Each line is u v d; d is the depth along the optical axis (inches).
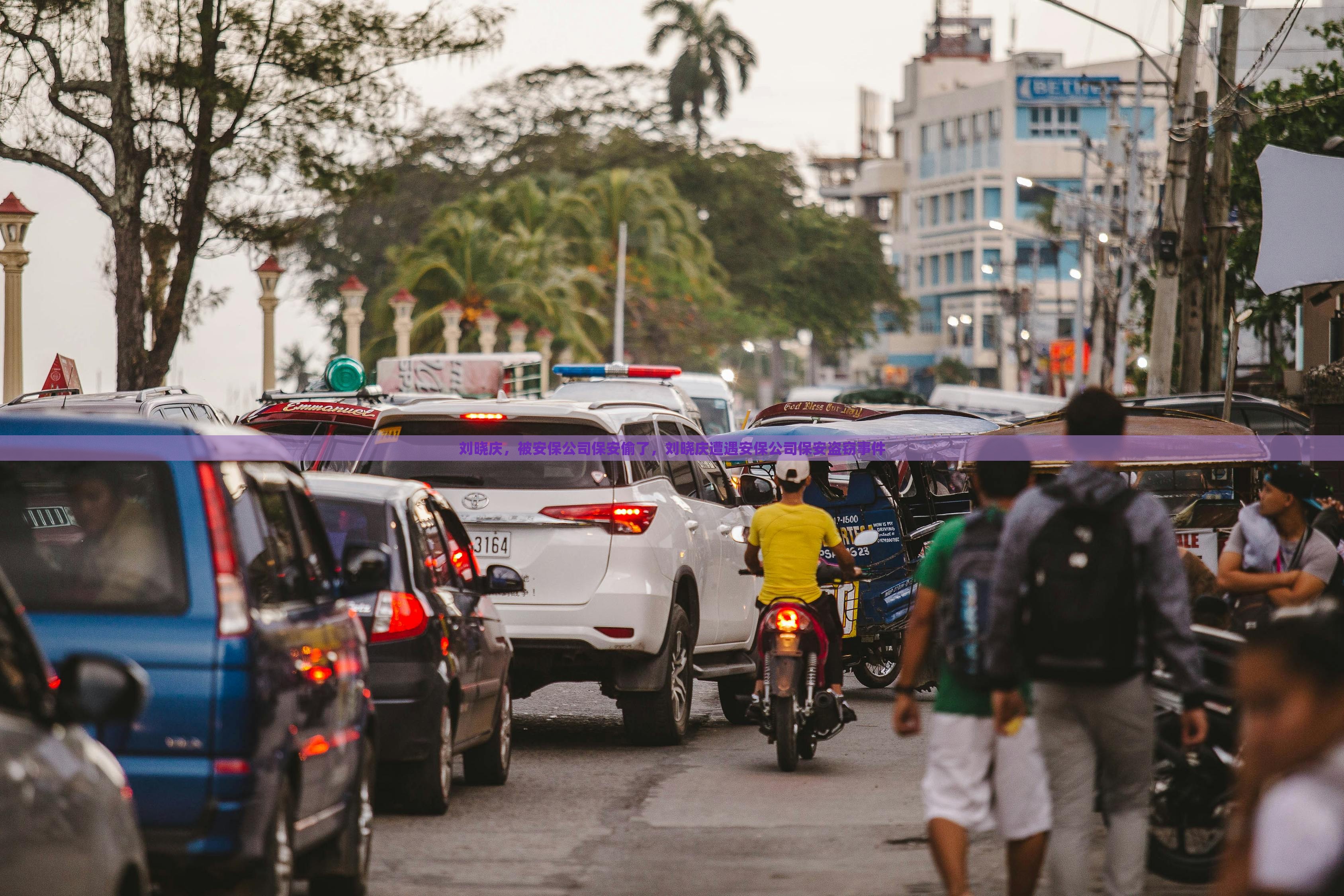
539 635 1018.1
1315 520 832.3
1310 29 3034.0
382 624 795.4
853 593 1300.4
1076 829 582.6
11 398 2265.0
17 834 364.5
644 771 977.5
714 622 1155.9
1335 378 1488.7
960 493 1472.7
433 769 812.6
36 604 515.8
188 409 1596.9
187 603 513.7
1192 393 2464.3
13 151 2348.7
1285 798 276.4
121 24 2321.6
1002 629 570.9
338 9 2325.3
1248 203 3134.8
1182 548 1357.0
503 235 5541.3
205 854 500.4
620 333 6048.2
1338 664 290.7
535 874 703.1
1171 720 723.4
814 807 864.3
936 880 699.4
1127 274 4498.0
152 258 2445.9
